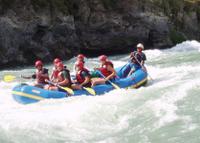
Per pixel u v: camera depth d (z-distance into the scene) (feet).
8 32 69.10
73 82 39.81
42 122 28.73
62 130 27.35
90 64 69.05
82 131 27.22
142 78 42.96
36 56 74.49
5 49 68.90
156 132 25.96
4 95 40.91
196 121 26.84
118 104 32.14
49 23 75.10
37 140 25.68
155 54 79.82
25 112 32.32
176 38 101.81
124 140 25.38
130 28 89.97
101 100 34.17
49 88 38.65
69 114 30.58
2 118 29.96
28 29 72.02
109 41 88.12
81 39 84.58
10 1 69.46
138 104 31.58
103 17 85.40
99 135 26.48
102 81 40.16
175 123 26.91
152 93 34.24
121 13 88.17
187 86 35.19
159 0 97.30
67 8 79.46
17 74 58.90
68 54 80.07
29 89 37.19
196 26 111.45
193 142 23.97
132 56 45.70
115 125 28.02
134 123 27.94
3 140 25.43
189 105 29.94
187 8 109.29
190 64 58.44
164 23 96.73
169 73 48.67
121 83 41.50
